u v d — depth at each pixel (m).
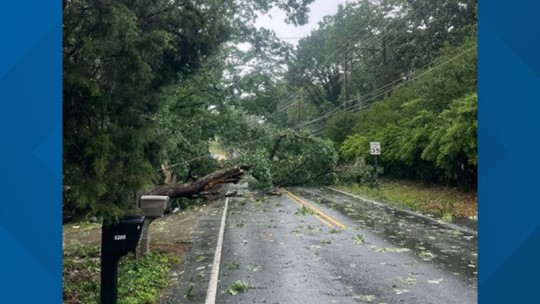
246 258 8.60
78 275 7.16
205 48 6.84
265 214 14.95
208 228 12.12
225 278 7.18
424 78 24.45
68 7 4.56
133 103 5.41
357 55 45.81
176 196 10.34
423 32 35.72
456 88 20.81
